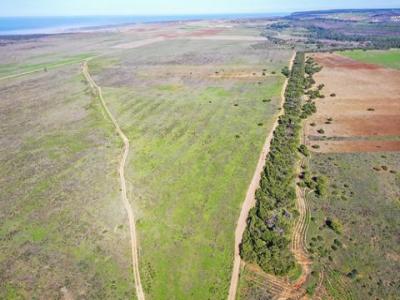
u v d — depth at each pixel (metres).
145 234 39.44
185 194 46.50
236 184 48.47
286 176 48.75
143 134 65.94
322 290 31.88
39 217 42.12
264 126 67.62
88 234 39.28
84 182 49.59
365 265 34.09
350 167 51.50
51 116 76.38
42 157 57.22
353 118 70.81
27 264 35.06
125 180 50.09
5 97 91.50
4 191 47.53
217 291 32.28
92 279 33.44
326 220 40.31
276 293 31.78
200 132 65.69
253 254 35.12
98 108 80.94
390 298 30.66
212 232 39.44
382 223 39.38
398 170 50.12
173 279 33.62
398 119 69.25
